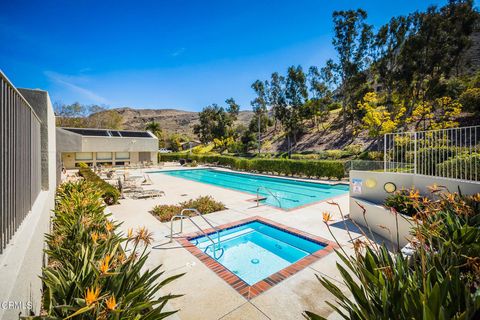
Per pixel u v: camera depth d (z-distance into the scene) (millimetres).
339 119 39969
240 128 61312
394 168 6828
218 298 3307
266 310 3053
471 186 4262
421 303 1491
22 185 3104
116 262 2420
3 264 2012
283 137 44500
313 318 1835
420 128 23406
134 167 28578
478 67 32750
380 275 1838
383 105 27328
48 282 2053
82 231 3299
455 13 24484
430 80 24156
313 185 15883
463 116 22406
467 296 1461
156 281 3732
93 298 1440
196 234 5938
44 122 5613
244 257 5500
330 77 38188
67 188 7516
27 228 2857
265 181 18656
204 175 22891
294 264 4219
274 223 6723
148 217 7543
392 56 27234
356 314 1761
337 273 3902
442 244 2549
